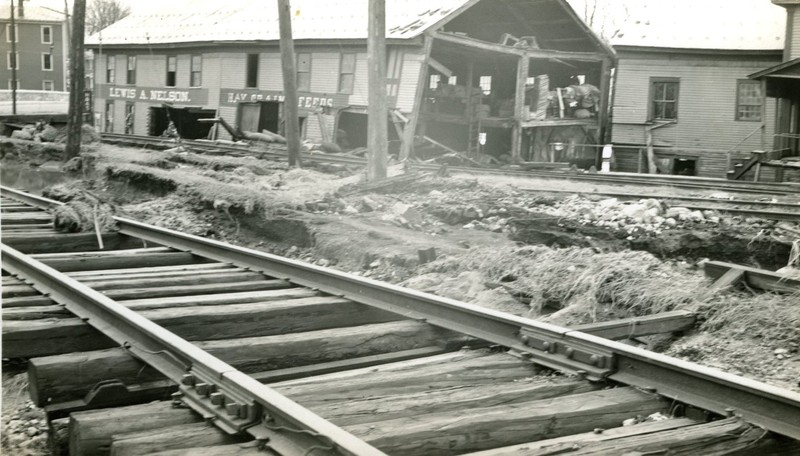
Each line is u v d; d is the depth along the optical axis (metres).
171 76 45.28
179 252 9.63
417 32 29.02
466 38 29.50
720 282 7.58
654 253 12.12
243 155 26.22
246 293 7.24
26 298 6.74
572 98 34.06
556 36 34.19
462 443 4.05
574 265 8.28
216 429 4.05
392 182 15.70
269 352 5.64
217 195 13.92
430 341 6.19
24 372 5.70
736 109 35.53
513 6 32.41
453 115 32.00
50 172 25.22
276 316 6.54
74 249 10.83
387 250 10.49
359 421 4.27
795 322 6.46
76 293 6.34
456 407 4.50
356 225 12.23
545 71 37.16
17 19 82.88
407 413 4.39
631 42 36.03
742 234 12.20
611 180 19.84
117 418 4.19
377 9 16.61
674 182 19.59
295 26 37.91
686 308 7.15
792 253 10.47
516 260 9.00
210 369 4.38
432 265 9.70
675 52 35.81
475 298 8.12
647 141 35.91
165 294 7.41
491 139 35.31
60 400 4.88
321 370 5.63
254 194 13.47
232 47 40.31
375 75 16.67
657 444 3.85
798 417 3.95
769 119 34.72
